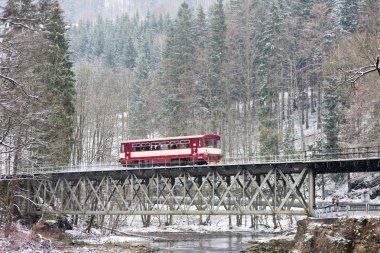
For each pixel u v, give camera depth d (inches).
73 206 2299.5
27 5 1483.8
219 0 3718.0
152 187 2728.8
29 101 944.9
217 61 3597.4
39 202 2204.7
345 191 2812.5
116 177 2122.3
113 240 1977.1
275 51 3442.4
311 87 3909.9
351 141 2476.6
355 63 2313.0
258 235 2142.0
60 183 2188.7
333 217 1289.4
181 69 3565.5
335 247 1098.1
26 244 1469.0
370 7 2896.2
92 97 3609.7
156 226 2652.6
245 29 3774.6
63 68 2480.3
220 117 3353.8
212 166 1795.0
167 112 3540.8
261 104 3331.7
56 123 2112.5
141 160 2140.7
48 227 2038.6
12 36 778.8
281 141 3031.5
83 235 2133.4
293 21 3909.9
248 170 1750.7
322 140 2930.6
